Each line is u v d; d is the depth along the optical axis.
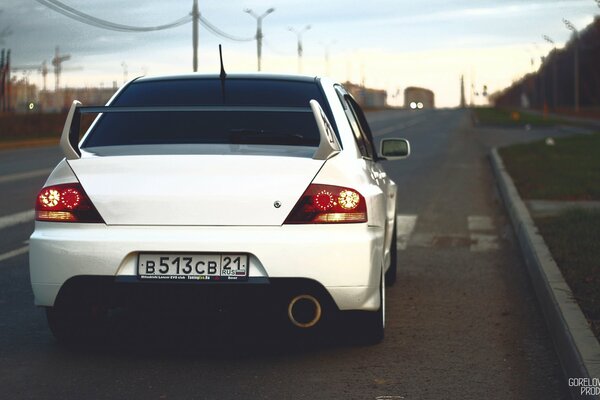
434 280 8.26
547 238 9.55
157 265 4.93
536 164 22.16
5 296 7.31
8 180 18.81
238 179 5.00
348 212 5.02
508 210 13.97
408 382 4.96
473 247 10.36
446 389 4.85
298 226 4.96
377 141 39.12
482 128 56.56
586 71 122.44
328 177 5.05
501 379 5.05
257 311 5.00
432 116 94.88
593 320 5.85
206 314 5.11
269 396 4.69
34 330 6.15
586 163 22.38
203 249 4.90
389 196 7.24
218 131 5.57
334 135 5.47
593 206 13.04
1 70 47.91
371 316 5.52
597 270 7.65
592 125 61.28
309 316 5.02
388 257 6.95
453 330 6.25
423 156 28.52
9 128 43.94
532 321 6.59
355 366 5.27
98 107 5.36
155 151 5.23
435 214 13.59
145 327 6.13
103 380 4.95
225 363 5.29
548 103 136.25
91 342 5.72
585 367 4.67
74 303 5.10
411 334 6.11
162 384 4.88
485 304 7.19
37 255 5.05
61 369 5.17
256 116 5.69
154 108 5.30
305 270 4.91
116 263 4.92
